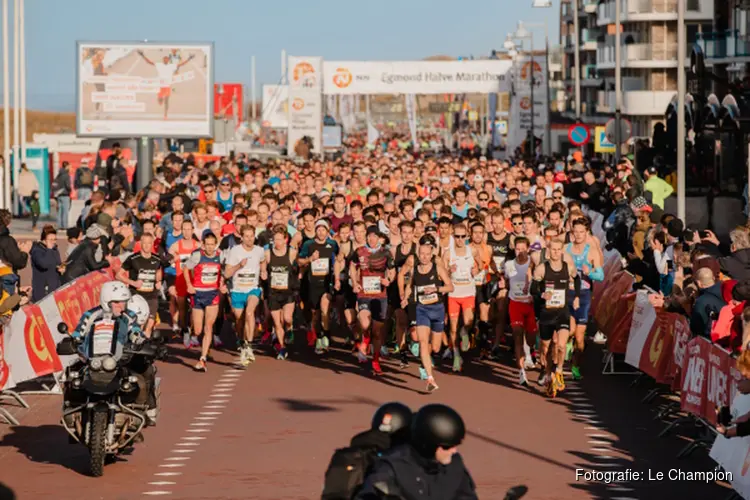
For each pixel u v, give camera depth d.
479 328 33.38
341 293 34.88
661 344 27.08
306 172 61.41
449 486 12.32
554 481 21.06
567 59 189.12
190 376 31.22
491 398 28.33
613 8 141.00
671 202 69.62
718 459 20.77
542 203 46.56
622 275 31.50
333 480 12.72
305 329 39.31
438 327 29.73
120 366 21.53
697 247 27.98
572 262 29.02
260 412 26.73
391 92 114.06
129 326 21.84
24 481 21.12
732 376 20.69
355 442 12.99
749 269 26.33
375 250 30.98
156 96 74.50
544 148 119.38
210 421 25.83
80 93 74.25
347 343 36.28
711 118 75.62
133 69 74.38
